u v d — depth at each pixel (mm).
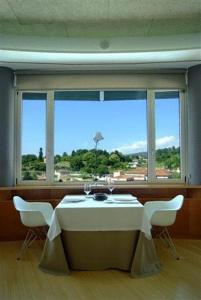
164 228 4773
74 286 3121
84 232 3529
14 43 4348
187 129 5312
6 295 2916
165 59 4742
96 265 3537
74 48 4445
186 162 5328
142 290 3008
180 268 3607
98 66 5059
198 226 4898
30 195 4941
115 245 3545
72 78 5262
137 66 5094
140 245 3418
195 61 4871
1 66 5020
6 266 3721
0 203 4816
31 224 3938
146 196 5012
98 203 3756
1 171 4965
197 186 4953
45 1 3596
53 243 3479
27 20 4059
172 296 2863
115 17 4000
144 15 3955
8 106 5070
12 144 5137
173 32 4367
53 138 5363
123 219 3469
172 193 5016
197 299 2799
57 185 5289
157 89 5309
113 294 2926
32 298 2848
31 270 3576
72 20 4070
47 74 5254
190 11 3861
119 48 4441
